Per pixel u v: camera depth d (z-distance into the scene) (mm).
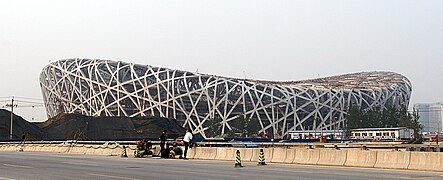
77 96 156125
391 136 124875
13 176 23766
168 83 143750
